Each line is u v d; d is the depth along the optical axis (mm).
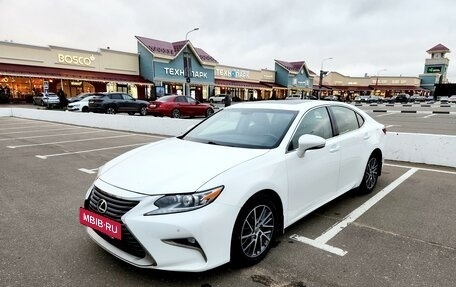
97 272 2756
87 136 11750
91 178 5707
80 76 31016
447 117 20078
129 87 36000
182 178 2604
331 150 3764
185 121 11547
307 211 3498
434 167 6566
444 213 4090
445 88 55219
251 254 2859
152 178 2666
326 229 3619
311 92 61875
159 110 18234
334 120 4105
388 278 2697
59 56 30984
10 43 28109
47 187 5156
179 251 2432
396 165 6746
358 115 4758
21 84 31906
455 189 5062
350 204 4402
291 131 3406
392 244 3283
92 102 21031
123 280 2643
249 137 3500
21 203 4418
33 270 2787
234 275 2723
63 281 2633
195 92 42344
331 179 3828
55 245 3225
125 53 35812
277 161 3059
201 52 42781
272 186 2928
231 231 2594
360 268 2846
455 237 3443
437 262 2943
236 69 48000
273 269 2820
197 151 3193
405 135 7051
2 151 8398
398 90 74438
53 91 32656
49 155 7848
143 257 2490
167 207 2418
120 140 10672
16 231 3541
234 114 4078
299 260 2969
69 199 4590
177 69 38219
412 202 4480
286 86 54500
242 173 2734
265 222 2984
